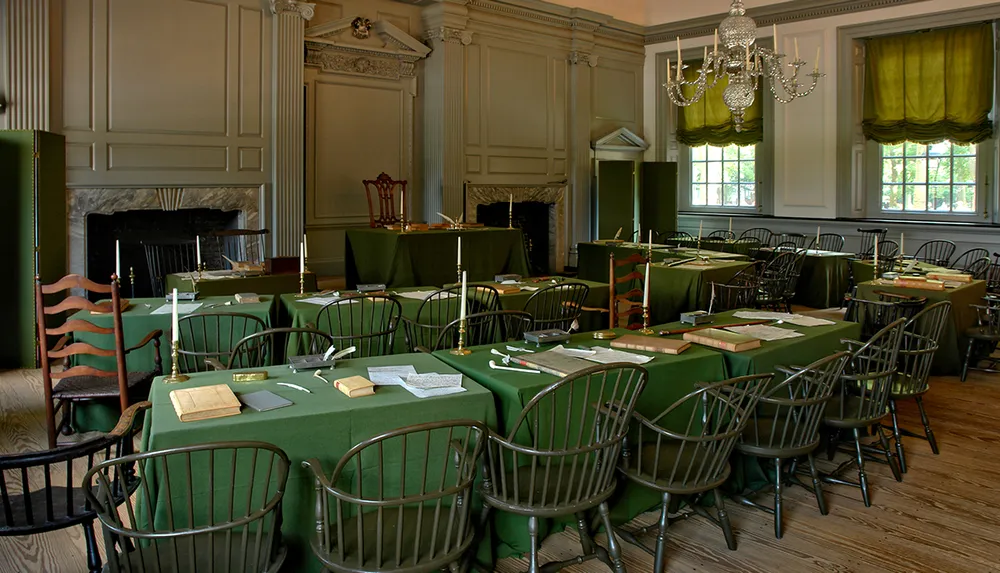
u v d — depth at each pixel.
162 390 2.78
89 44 7.05
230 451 2.38
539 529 2.98
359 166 9.33
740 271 6.55
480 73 10.16
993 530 3.26
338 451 2.54
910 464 4.01
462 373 3.13
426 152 9.91
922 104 9.64
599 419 2.83
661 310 6.74
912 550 3.07
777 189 10.81
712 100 11.53
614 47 11.77
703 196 12.00
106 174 7.22
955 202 9.65
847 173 10.13
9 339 5.87
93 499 2.06
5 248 5.79
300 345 4.42
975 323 5.90
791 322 4.15
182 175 7.66
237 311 4.48
